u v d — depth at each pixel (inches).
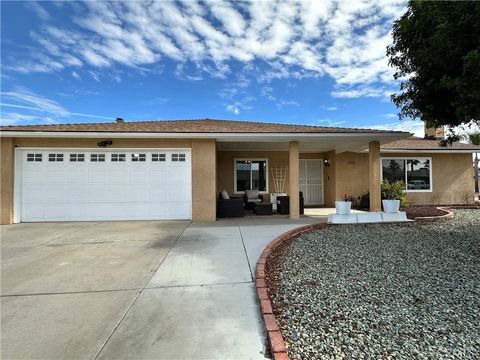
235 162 542.0
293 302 126.8
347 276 158.7
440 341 95.9
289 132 360.2
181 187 375.2
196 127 405.7
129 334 104.3
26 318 116.5
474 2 177.2
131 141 368.8
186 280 157.2
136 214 371.6
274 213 451.5
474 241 237.6
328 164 550.3
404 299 128.7
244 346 96.8
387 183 493.4
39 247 230.4
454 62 204.4
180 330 106.8
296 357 88.6
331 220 332.8
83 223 346.9
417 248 216.4
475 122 253.0
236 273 167.8
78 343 98.8
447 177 553.0
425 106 250.2
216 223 344.2
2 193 348.2
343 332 102.0
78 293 140.7
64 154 365.1
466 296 131.5
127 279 159.3
